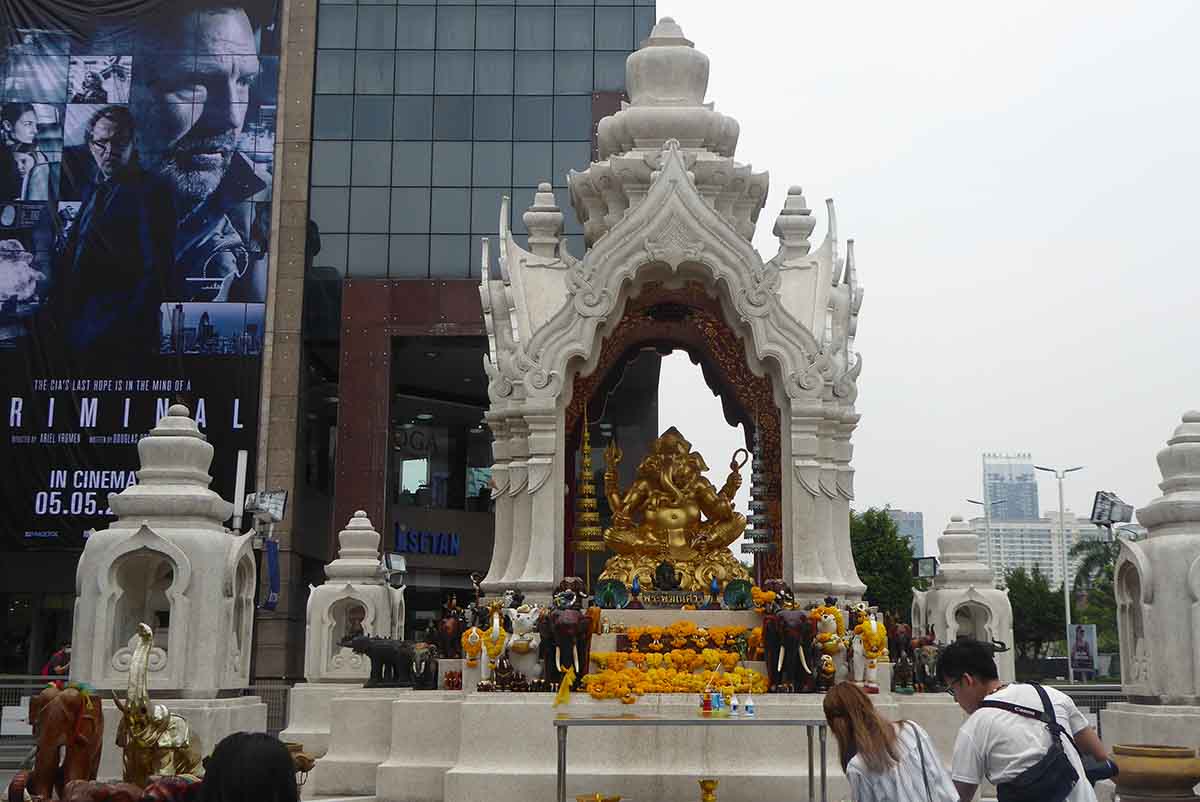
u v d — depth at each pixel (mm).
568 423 20812
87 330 45188
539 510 18375
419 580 55938
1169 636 16500
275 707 34625
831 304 20000
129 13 47000
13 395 44781
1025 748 7977
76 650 15547
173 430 16938
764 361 18922
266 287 46031
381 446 46812
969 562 29812
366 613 28625
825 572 18375
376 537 30266
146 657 12773
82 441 44625
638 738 15961
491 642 16984
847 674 17203
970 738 8125
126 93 46625
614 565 20188
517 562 18578
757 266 18797
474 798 15672
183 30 47094
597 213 21484
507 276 20062
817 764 15953
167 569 17078
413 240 48500
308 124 48656
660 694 16328
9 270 45375
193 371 45156
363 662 28281
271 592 36312
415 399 56031
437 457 58156
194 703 15102
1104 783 16406
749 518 20062
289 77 48906
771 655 16969
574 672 16531
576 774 15703
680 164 18875
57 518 44250
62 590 48562
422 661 18469
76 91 46500
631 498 20469
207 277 45781
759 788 15617
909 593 68000
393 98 49531
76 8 46875
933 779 7742
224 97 46875
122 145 46281
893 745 7719
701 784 14805
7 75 46406
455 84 49812
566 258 20422
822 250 20703
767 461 20062
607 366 21016
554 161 49375
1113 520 28656
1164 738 15953
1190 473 17234
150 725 12562
